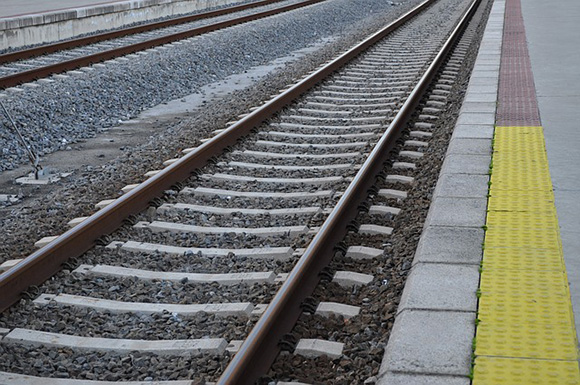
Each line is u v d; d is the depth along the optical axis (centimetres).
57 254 620
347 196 713
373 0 3503
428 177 849
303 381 462
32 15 2009
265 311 494
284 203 792
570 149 867
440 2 3597
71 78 1451
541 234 618
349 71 1627
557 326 470
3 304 552
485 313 490
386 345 490
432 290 525
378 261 638
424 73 1542
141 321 550
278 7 2977
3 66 1591
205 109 1372
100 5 2372
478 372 425
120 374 480
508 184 750
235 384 418
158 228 718
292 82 1515
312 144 1034
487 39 1911
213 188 841
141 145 1114
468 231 629
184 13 2869
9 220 789
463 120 1028
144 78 1546
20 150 1076
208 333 531
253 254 655
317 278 592
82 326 541
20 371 485
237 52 1955
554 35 1938
